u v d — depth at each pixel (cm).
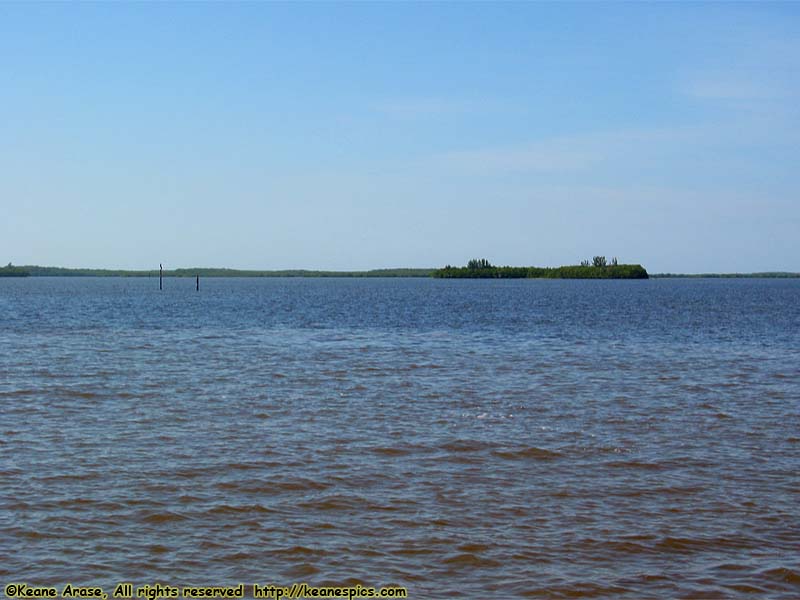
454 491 1841
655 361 4362
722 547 1524
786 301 13138
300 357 4522
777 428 2541
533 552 1490
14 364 4062
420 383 3475
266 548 1500
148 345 5241
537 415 2738
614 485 1897
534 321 7994
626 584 1365
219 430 2452
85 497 1766
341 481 1909
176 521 1628
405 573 1401
